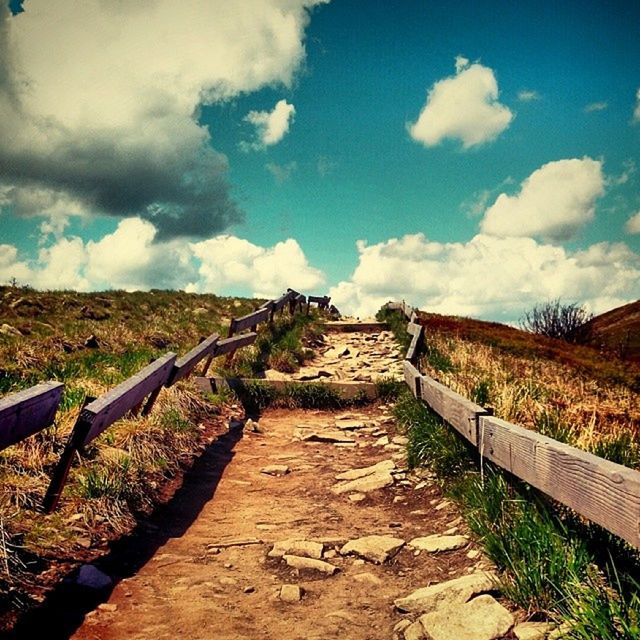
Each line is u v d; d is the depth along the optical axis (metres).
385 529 4.73
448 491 5.05
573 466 2.84
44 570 3.45
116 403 4.40
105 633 2.91
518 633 2.73
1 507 3.84
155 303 18.56
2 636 2.74
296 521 5.02
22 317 12.98
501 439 3.97
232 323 11.82
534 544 3.27
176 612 3.23
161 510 5.04
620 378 17.30
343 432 8.40
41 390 3.42
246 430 8.32
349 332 19.53
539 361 17.95
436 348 13.77
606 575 2.96
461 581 3.38
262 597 3.50
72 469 4.82
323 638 2.98
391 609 3.31
